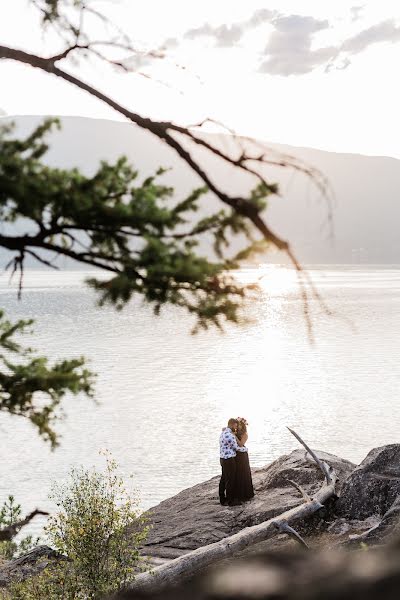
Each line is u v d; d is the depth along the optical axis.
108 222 4.14
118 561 10.61
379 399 75.12
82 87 4.03
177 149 3.80
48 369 5.69
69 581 10.48
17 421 63.69
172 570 11.80
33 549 14.04
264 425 63.09
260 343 136.75
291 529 12.95
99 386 83.94
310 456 16.84
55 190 4.02
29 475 46.19
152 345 132.12
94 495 11.21
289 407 71.75
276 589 0.77
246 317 4.28
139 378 91.69
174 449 54.34
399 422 63.62
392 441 56.88
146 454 52.72
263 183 3.67
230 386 85.81
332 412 68.62
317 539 13.31
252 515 14.61
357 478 14.35
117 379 90.12
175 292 4.30
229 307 4.28
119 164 4.35
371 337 139.88
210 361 110.31
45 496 40.19
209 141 3.75
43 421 5.58
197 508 15.73
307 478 15.89
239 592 0.77
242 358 114.31
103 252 4.29
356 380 88.44
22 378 5.55
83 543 10.58
